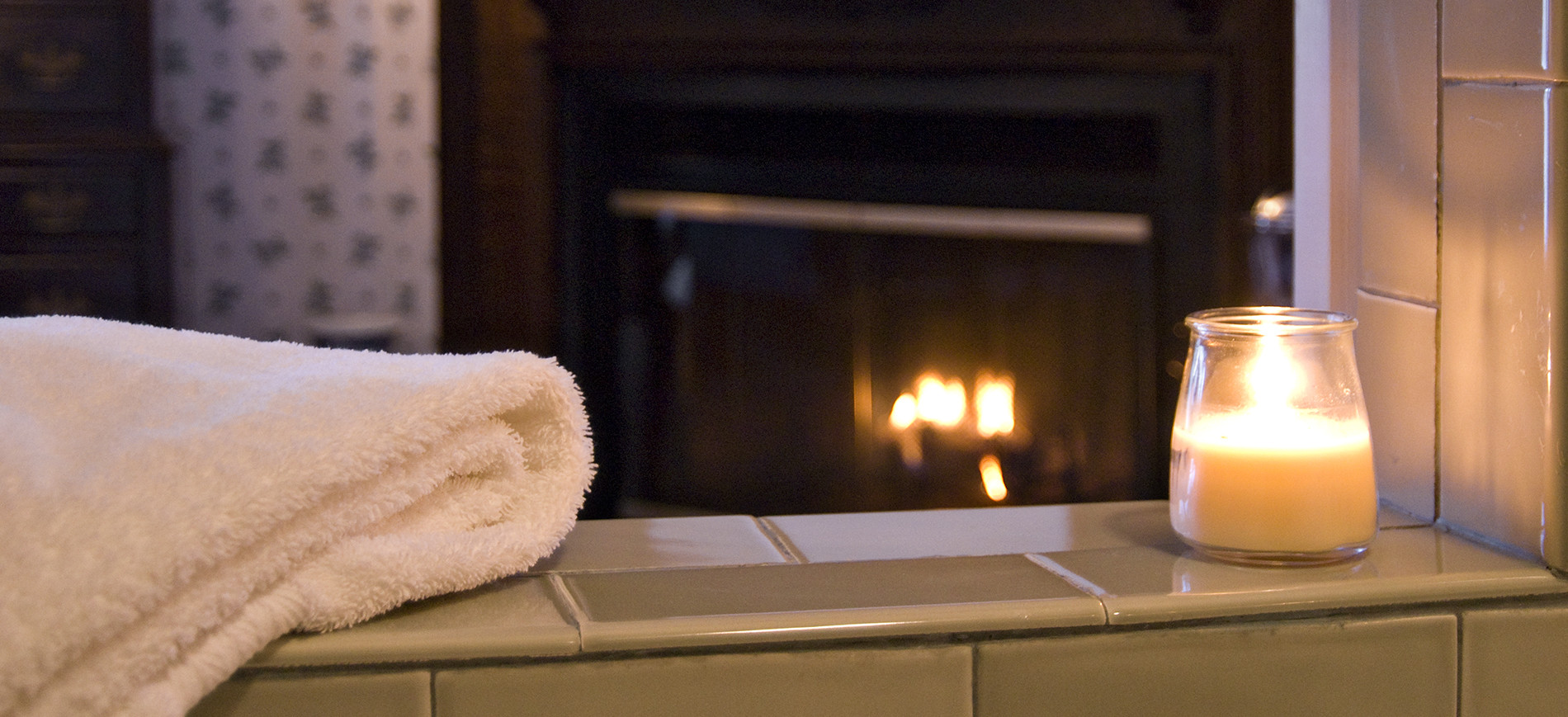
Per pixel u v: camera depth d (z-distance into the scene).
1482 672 0.77
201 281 4.41
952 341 3.23
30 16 3.70
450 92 3.70
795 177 3.34
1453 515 0.82
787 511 3.42
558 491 0.78
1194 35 3.00
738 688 0.73
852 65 3.20
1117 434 3.13
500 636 0.72
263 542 0.70
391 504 0.73
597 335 3.63
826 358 3.35
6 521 0.66
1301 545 0.77
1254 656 0.75
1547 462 0.77
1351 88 0.87
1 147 3.67
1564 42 0.75
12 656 0.65
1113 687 0.75
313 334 4.28
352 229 4.40
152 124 3.85
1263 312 0.81
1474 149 0.79
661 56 3.37
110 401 0.72
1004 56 3.09
